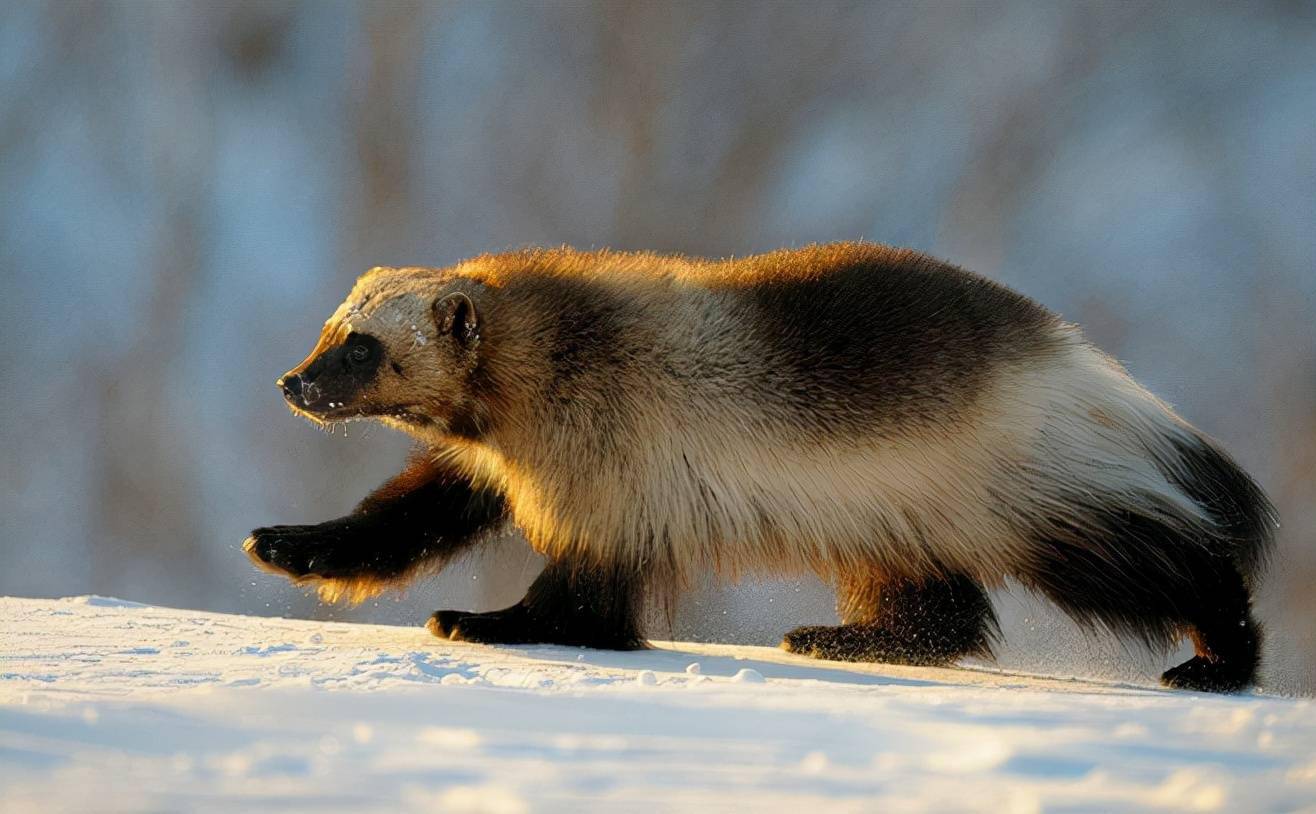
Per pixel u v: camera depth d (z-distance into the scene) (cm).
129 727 447
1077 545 1005
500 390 1018
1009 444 1002
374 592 1120
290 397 1030
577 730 465
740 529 998
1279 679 1070
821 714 503
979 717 501
